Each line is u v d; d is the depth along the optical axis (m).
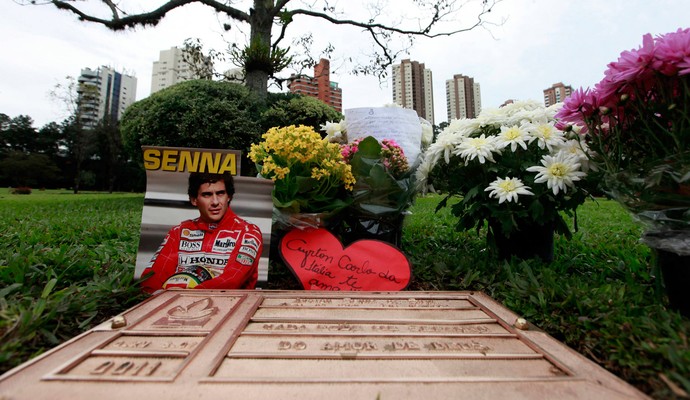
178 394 0.71
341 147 2.00
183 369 0.80
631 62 1.10
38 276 1.54
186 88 6.63
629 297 1.25
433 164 1.92
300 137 1.68
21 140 31.23
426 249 2.49
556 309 1.22
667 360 0.84
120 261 1.93
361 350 0.93
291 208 1.68
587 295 1.24
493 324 1.13
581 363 0.86
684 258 1.12
